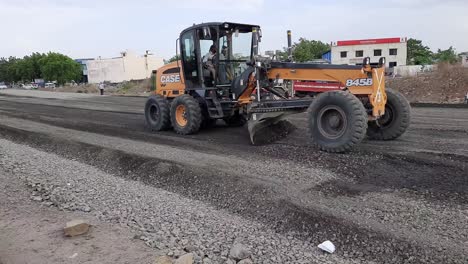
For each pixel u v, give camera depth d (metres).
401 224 4.46
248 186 5.81
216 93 10.12
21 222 5.12
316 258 4.08
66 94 34.16
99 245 4.45
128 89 41.59
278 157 7.21
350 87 7.37
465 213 4.59
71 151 9.01
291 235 4.61
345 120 6.91
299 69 8.01
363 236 4.30
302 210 4.93
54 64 81.06
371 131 8.23
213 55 10.03
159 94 11.78
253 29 10.02
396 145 7.61
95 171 7.48
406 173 5.96
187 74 10.61
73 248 4.39
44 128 12.11
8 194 6.13
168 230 4.83
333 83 7.74
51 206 5.70
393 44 54.03
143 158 7.68
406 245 4.05
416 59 53.34
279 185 5.74
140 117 14.90
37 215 5.36
